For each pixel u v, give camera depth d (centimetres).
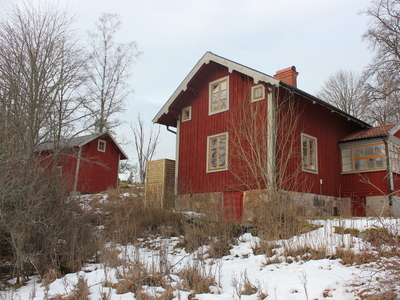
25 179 863
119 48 2966
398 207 1457
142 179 3397
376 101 2369
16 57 1394
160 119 1719
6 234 861
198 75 1546
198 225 1047
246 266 746
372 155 1523
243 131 1317
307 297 522
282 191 1199
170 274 726
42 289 701
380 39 2342
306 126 1420
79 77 1594
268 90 1282
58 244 894
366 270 577
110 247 879
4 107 1129
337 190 1550
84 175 2495
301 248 759
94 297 619
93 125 1648
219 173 1410
